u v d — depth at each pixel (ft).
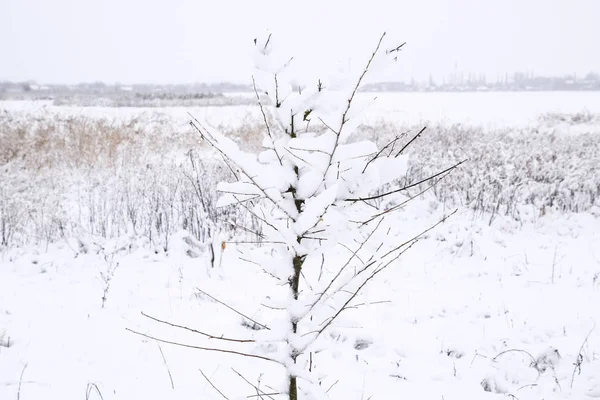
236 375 10.85
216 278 16.58
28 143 33.06
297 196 5.90
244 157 5.43
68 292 15.20
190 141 36.01
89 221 21.31
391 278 16.84
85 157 29.71
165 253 18.79
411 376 11.09
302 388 6.20
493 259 18.88
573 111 85.97
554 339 12.88
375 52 4.73
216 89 308.81
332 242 6.04
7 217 19.54
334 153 5.40
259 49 5.28
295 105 5.45
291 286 6.23
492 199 24.53
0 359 11.05
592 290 15.98
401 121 58.29
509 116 75.20
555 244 20.83
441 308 14.61
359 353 12.07
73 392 10.00
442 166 27.07
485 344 12.55
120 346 11.98
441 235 21.03
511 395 10.28
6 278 16.19
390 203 24.76
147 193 21.89
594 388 10.53
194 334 12.70
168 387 10.32
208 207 19.51
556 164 28.30
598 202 26.00
